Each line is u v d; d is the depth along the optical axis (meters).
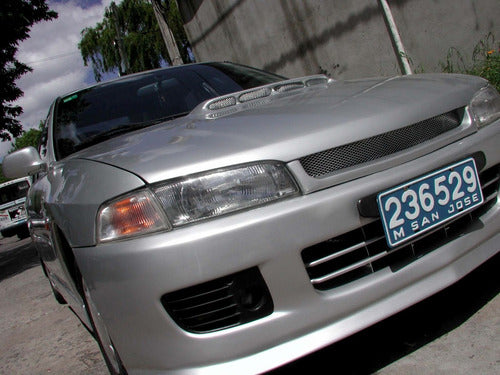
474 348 1.78
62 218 1.93
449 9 5.24
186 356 1.64
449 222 1.83
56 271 2.99
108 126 2.63
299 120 1.81
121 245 1.64
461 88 2.04
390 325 2.10
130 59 30.98
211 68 3.15
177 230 1.60
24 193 17.80
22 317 4.27
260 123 1.84
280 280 1.62
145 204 1.64
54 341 3.31
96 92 2.95
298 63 7.62
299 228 1.62
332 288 1.71
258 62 8.58
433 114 1.88
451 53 5.36
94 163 1.95
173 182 1.64
